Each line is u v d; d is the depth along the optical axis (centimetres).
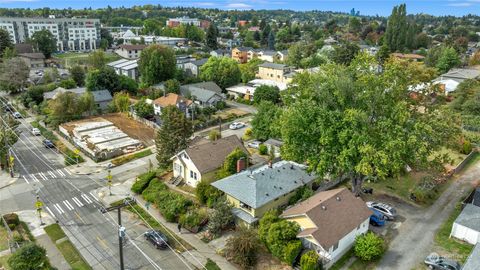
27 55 12181
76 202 4094
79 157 5375
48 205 4025
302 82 3962
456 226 3225
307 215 2925
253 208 3334
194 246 3278
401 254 3064
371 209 3438
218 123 7056
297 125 3594
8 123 6144
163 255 3159
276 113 5562
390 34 14350
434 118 3716
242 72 10225
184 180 4434
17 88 8900
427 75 5662
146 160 5319
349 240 3092
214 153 4453
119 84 8588
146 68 9144
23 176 4766
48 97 7769
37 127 6688
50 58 13675
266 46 18800
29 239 3366
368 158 3275
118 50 13600
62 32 17400
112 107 7644
